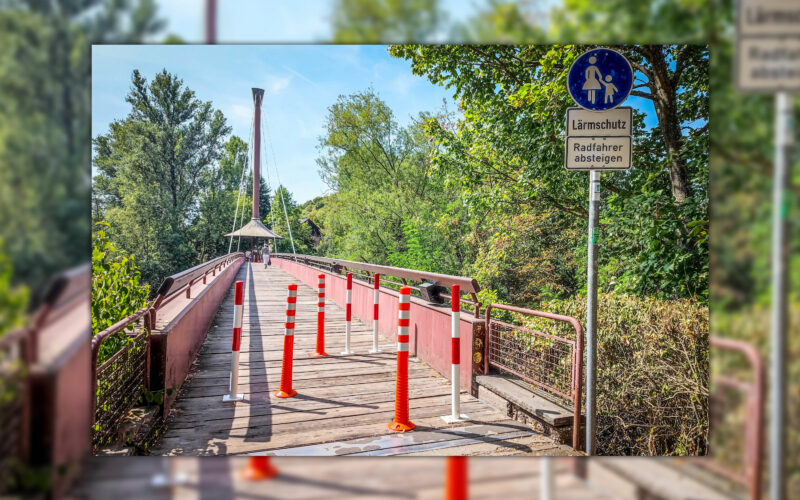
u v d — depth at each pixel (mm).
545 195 9375
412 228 21422
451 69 9641
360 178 28250
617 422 5230
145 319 3727
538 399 3828
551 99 7539
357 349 6703
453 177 11641
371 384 4988
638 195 6918
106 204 51438
